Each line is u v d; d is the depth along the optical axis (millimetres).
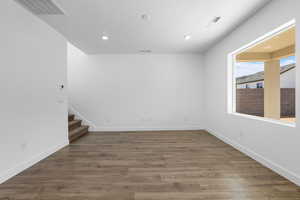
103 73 5062
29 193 1827
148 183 2025
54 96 3201
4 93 2137
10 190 1888
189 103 5133
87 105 5078
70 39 3721
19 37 2367
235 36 3199
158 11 2531
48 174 2271
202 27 3127
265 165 2473
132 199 1712
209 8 2451
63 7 2402
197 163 2615
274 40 2697
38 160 2717
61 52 3441
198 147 3439
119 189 1897
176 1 2262
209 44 4191
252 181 2045
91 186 1965
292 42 2619
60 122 3391
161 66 5086
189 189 1888
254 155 2732
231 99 3643
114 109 5105
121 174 2264
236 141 3332
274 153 2307
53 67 3172
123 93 5090
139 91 5098
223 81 3814
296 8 1910
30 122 2582
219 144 3639
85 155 3006
